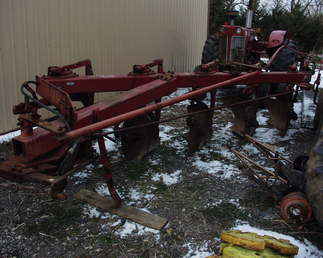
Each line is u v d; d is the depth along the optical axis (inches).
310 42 522.0
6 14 173.9
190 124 165.6
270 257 88.8
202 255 99.7
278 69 239.8
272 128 214.7
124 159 162.4
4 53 176.6
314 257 99.0
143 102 135.7
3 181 138.3
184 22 354.3
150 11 289.6
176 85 153.4
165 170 152.6
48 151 104.3
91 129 96.2
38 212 119.2
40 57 195.9
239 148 179.9
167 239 106.3
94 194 129.7
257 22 518.9
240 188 138.0
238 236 95.3
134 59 278.4
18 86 186.7
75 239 105.8
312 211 109.0
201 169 154.7
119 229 110.7
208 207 123.8
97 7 231.3
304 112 252.1
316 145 116.1
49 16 197.5
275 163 131.4
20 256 98.3
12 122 188.4
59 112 101.0
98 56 238.8
